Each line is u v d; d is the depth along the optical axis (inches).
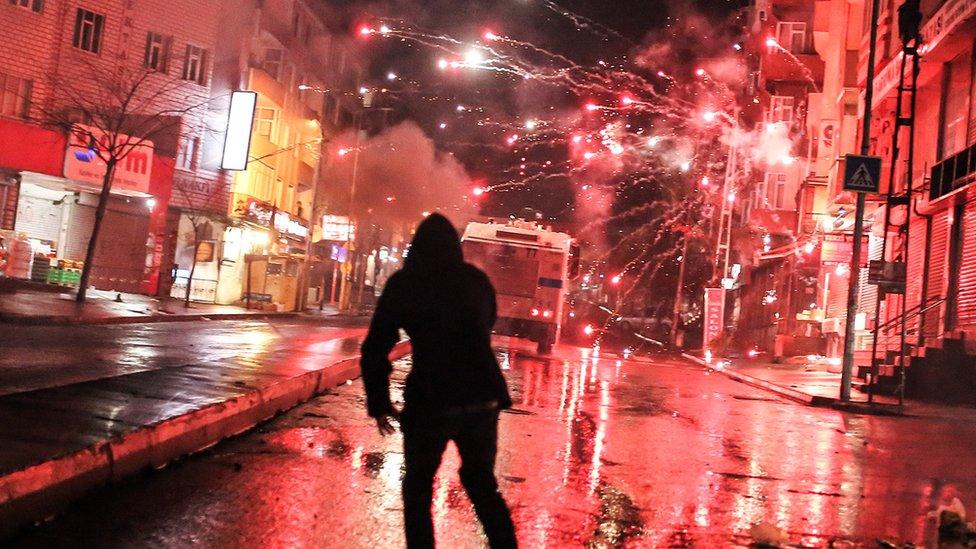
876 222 1178.0
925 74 1018.7
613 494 297.7
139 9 1505.9
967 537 267.4
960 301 917.2
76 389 364.2
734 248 1984.5
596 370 929.5
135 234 1481.3
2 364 484.7
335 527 228.8
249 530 221.1
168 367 486.3
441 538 227.9
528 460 349.7
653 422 507.8
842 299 1338.6
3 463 218.7
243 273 1727.4
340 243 2190.0
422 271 181.9
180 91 1566.2
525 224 1165.7
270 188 1883.6
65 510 227.5
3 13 1325.0
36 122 1312.7
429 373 177.9
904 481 369.1
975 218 887.7
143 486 259.1
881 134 1189.7
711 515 277.3
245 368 503.2
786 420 593.6
